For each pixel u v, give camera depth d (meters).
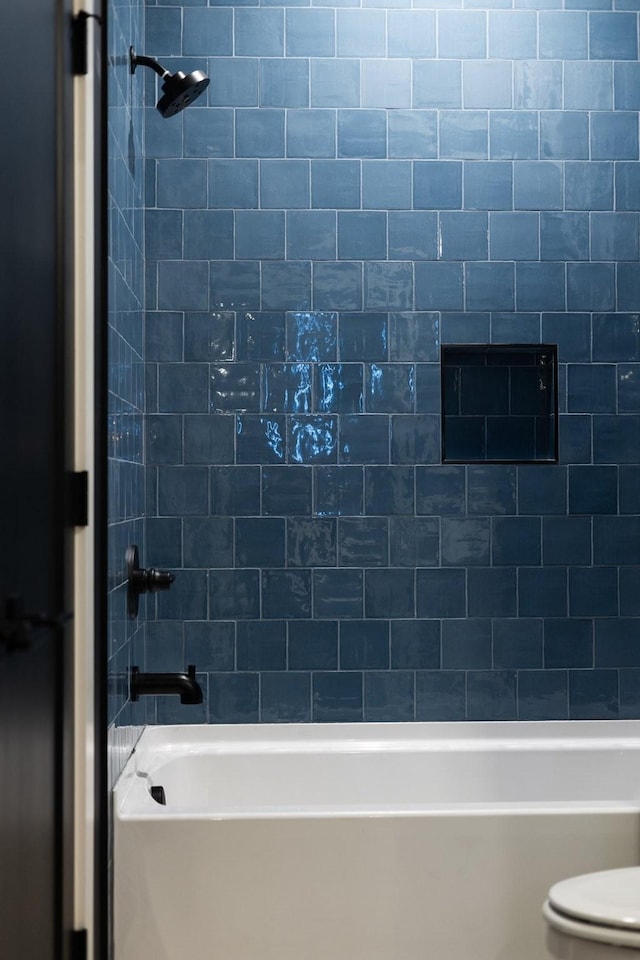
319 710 3.32
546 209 3.38
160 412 3.31
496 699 3.35
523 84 3.38
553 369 3.38
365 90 3.35
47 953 1.87
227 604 3.31
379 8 3.35
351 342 3.34
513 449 3.39
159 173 3.32
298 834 2.47
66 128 2.01
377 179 3.35
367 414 3.34
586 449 3.38
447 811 2.50
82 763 2.10
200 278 3.32
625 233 3.38
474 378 3.38
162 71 2.88
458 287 3.36
